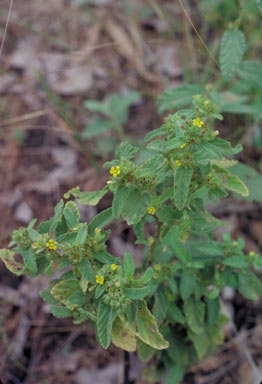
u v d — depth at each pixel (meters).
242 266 0.66
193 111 0.59
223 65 0.75
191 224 0.62
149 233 0.92
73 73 1.15
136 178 0.56
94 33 1.21
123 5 1.24
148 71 1.15
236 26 0.76
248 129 0.96
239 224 0.95
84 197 0.61
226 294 0.90
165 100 0.79
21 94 1.10
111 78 1.15
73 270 0.60
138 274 0.67
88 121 1.08
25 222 0.95
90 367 0.85
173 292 0.67
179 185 0.56
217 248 0.68
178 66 1.14
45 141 1.06
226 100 0.88
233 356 0.86
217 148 0.56
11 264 0.59
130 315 0.57
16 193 0.98
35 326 0.88
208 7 1.02
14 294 0.90
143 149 0.85
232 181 0.61
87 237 0.58
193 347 0.79
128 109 1.12
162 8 1.18
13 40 1.18
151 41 1.11
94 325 0.61
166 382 0.76
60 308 0.59
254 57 0.98
